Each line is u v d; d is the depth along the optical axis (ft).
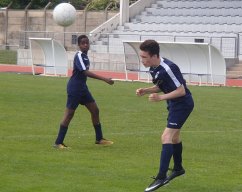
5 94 190.19
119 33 354.13
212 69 252.01
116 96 194.59
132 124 139.54
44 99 181.06
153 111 161.48
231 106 175.22
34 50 343.26
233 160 101.50
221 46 300.81
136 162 97.81
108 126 135.74
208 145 114.93
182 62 257.55
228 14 356.18
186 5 369.91
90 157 100.83
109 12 397.80
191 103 82.58
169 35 321.52
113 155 103.35
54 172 89.10
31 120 140.97
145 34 347.15
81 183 83.30
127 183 83.92
